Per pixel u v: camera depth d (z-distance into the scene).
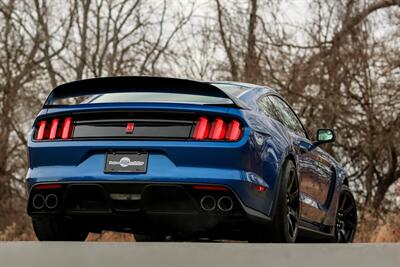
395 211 21.91
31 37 34.16
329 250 4.98
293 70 25.62
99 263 4.64
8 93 32.69
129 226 8.46
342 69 25.59
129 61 32.94
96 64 34.03
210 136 7.70
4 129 32.06
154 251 4.98
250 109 8.19
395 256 4.79
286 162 8.62
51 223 8.53
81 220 8.27
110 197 7.71
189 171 7.57
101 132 7.88
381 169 25.44
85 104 8.03
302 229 9.88
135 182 7.60
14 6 33.88
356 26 25.88
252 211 7.75
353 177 25.55
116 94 8.28
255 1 27.28
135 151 7.71
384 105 25.16
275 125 8.68
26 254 5.03
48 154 8.00
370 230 19.09
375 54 25.55
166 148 7.64
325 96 25.30
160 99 7.97
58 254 4.95
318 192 10.56
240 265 4.49
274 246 5.18
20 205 31.27
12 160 32.16
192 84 8.01
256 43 27.06
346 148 25.34
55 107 8.23
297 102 25.48
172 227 8.45
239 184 7.55
